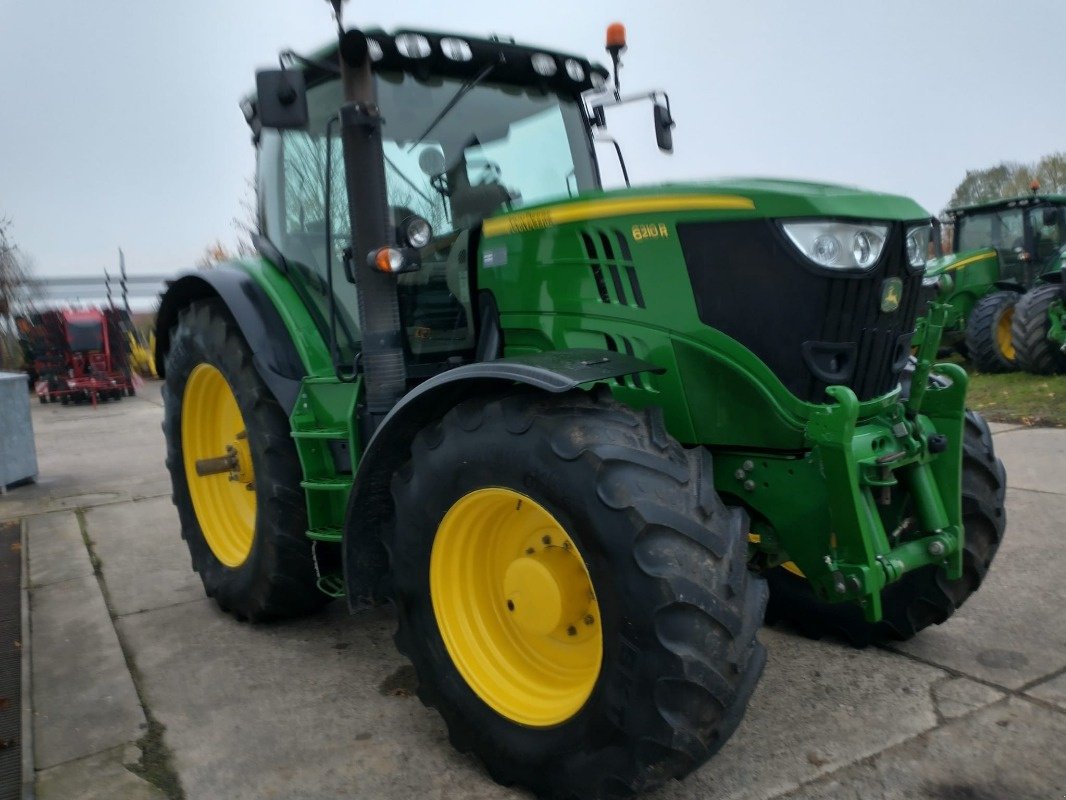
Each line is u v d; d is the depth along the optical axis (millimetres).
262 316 3518
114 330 15188
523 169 3506
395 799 2453
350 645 3549
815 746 2574
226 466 3902
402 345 3088
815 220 2371
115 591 4359
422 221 2893
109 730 2889
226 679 3258
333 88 3293
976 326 10336
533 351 2924
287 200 3646
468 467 2416
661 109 3658
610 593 2117
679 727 2045
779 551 2732
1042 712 2701
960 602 3105
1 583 4582
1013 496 5012
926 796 2314
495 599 2639
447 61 3307
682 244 2541
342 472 3369
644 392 2658
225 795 2498
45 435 10641
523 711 2430
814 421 2387
